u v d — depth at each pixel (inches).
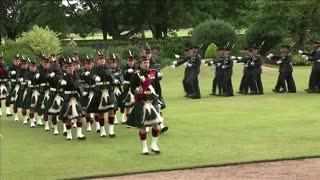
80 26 3890.3
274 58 1648.6
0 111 1301.7
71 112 937.5
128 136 966.4
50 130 1069.8
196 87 1531.7
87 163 753.0
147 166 717.9
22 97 1168.8
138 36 3253.0
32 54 2119.8
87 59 1005.8
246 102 1401.3
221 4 3673.7
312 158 735.7
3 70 1283.2
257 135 918.4
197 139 900.0
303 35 2839.6
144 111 786.2
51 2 3565.5
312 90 1584.6
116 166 725.9
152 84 823.1
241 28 3683.6
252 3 2977.4
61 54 2251.5
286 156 743.1
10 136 1003.9
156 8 3599.9
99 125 1005.2
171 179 644.1
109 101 951.6
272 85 1843.0
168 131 981.8
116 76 1039.6
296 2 2704.2
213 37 2588.6
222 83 1578.5
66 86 947.3
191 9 3582.7
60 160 780.0
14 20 3821.4
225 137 910.4
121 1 3314.5
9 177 684.7
